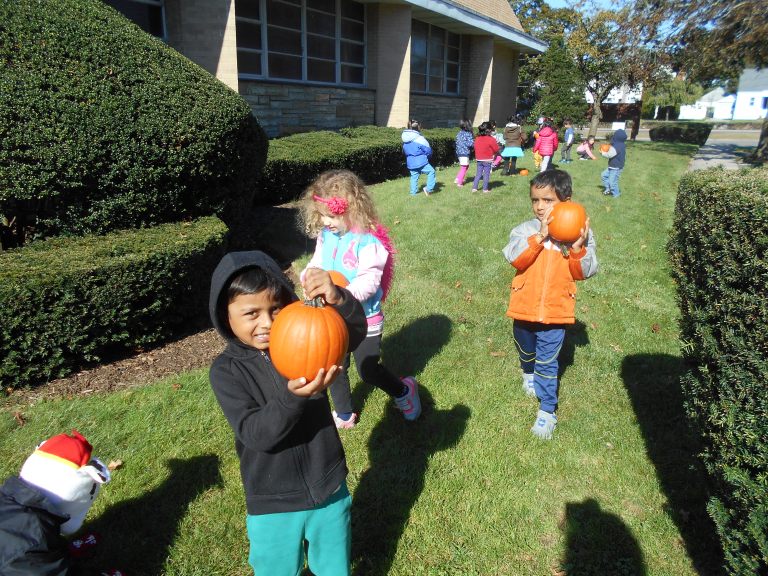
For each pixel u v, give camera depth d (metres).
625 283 6.79
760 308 2.56
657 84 32.25
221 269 1.90
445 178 14.16
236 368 1.97
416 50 19.98
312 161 11.05
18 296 3.93
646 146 29.33
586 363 4.75
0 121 4.32
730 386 2.55
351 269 3.16
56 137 4.54
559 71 32.03
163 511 2.99
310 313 1.82
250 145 6.36
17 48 4.67
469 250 7.58
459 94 23.34
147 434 3.59
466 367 4.60
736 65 25.83
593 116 36.25
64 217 4.81
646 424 3.90
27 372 4.09
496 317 5.59
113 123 4.82
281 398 1.74
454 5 18.84
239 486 3.18
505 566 2.76
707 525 3.00
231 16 11.27
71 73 4.79
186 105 5.36
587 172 16.41
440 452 3.52
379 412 3.92
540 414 3.78
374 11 16.52
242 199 6.55
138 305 4.65
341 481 2.12
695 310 3.83
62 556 2.13
